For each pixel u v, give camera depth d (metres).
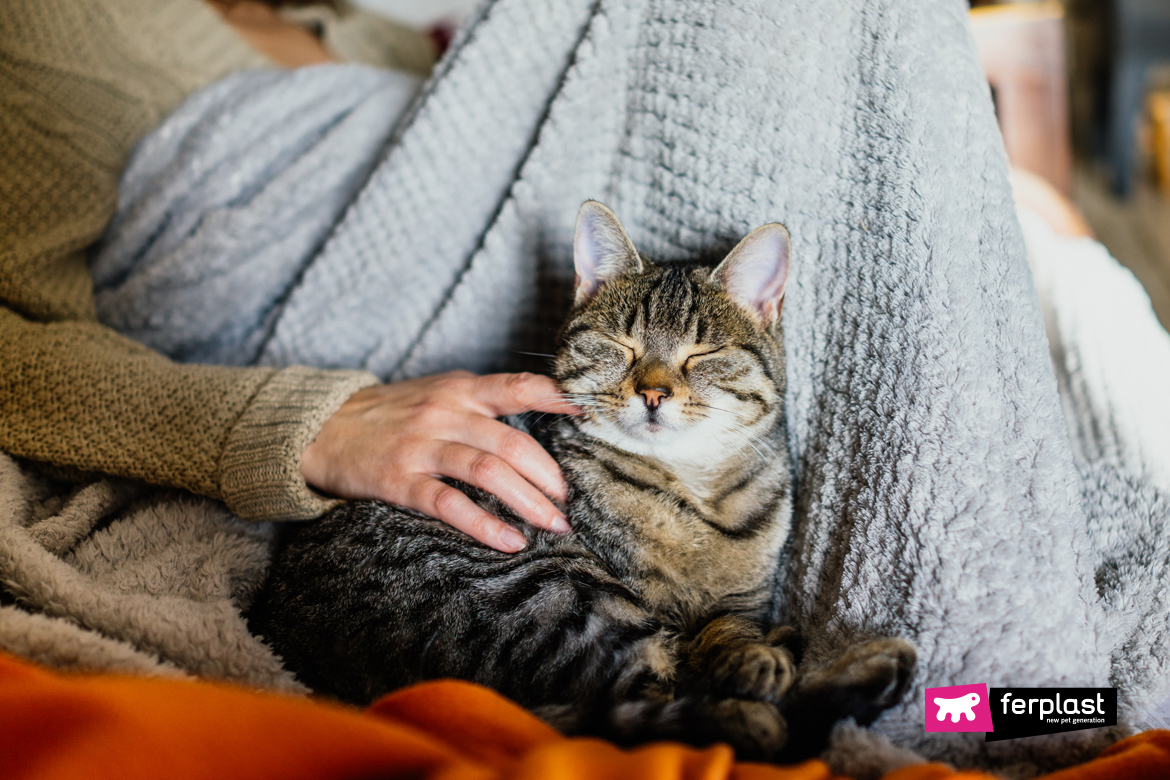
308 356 1.45
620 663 0.94
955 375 0.88
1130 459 1.15
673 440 1.17
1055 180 2.12
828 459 1.05
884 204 0.96
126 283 1.48
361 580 1.08
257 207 1.45
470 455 1.07
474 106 1.30
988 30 2.07
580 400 1.20
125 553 1.09
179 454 1.14
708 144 1.16
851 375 1.02
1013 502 0.84
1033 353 0.90
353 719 0.58
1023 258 0.95
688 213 1.24
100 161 1.49
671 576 1.12
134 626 0.90
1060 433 0.89
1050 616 0.80
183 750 0.53
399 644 1.02
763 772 0.63
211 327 1.50
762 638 1.02
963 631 0.81
